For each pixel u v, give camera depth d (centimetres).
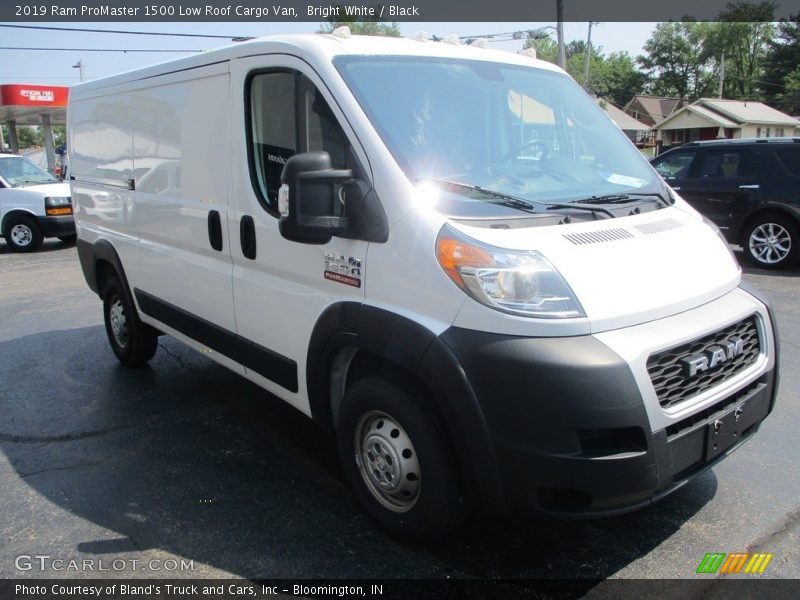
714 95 6994
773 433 422
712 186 985
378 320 283
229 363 412
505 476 255
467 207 280
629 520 328
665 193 365
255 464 393
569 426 241
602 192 340
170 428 445
